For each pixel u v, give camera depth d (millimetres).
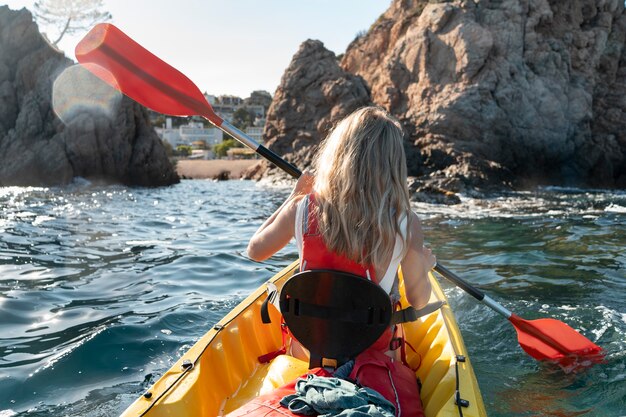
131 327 3439
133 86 2764
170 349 3152
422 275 1796
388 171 1643
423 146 20156
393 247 1645
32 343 3193
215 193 16859
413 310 1860
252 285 4711
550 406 2537
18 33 21062
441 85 20953
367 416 1323
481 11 21359
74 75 20203
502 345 3307
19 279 4746
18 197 13656
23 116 19859
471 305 4062
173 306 3979
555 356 3010
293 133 23719
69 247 6383
